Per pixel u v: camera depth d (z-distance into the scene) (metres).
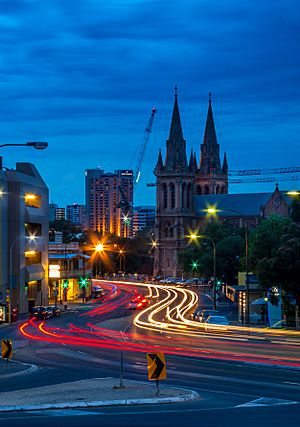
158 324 89.50
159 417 31.12
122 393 37.09
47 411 33.06
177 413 32.19
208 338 71.06
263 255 103.38
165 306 125.44
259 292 94.94
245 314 93.25
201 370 47.53
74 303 135.50
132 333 77.75
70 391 38.12
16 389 40.78
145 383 41.47
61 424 29.56
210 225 195.00
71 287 146.25
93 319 99.06
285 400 36.06
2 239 106.19
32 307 105.88
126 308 120.88
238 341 67.88
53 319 99.69
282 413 32.16
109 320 96.81
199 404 34.78
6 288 107.06
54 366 51.69
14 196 109.56
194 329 82.56
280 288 86.12
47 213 124.56
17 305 108.25
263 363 50.69
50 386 40.38
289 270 79.56
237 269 152.50
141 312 111.38
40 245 120.88
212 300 142.25
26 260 117.31
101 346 64.62
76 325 89.38
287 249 79.94
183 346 63.28
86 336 74.75
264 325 87.00
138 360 54.53
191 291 175.75
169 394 36.69
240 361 52.19
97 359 55.38
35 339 71.81
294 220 156.00
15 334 77.62
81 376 45.94
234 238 158.12
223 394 38.03
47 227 124.62
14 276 108.44
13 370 49.41
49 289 138.50
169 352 58.41
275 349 60.19
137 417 31.17
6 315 96.31
